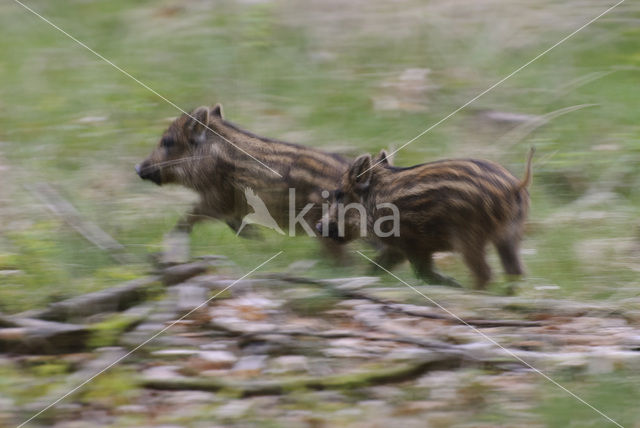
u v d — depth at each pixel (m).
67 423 10.46
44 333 11.73
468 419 10.56
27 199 17.12
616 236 16.66
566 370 11.73
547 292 14.68
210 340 12.45
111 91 22.39
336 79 22.98
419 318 13.36
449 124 21.09
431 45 24.42
